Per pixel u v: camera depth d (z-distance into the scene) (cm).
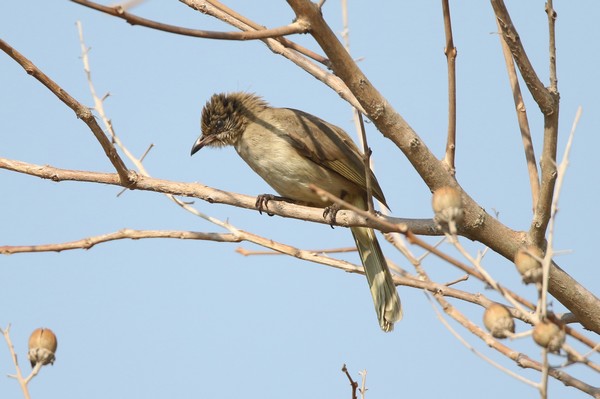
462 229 985
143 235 1084
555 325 684
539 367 807
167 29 805
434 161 965
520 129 1049
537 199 1009
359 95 931
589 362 677
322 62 1150
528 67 888
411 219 1043
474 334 909
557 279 968
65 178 1106
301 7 869
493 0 877
